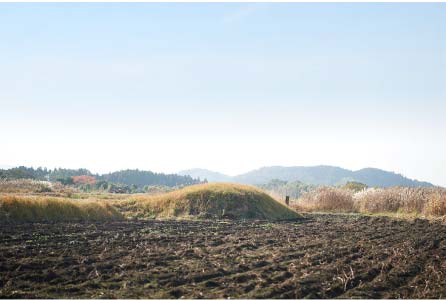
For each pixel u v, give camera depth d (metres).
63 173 175.88
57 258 19.84
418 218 44.81
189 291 15.81
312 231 33.47
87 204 37.75
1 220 31.36
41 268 18.02
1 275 16.70
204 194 45.38
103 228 30.59
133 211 42.03
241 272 18.84
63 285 15.96
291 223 39.94
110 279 16.83
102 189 109.38
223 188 47.00
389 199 53.50
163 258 20.83
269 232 32.31
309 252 23.88
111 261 19.69
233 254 22.55
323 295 15.94
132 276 17.44
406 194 52.72
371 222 41.06
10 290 14.94
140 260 20.12
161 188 127.00
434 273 19.70
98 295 14.93
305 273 18.91
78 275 17.25
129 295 15.09
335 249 24.84
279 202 49.28
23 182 72.38
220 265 19.84
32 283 15.91
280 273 18.67
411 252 24.56
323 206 57.06
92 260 19.72
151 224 34.72
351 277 18.38
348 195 57.47
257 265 20.14
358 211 54.97
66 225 31.17
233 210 44.03
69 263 19.00
